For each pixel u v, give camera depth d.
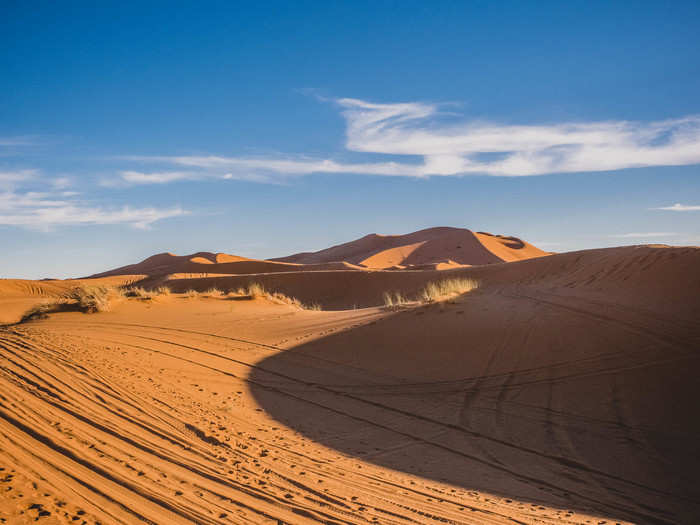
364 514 4.69
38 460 4.69
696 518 5.69
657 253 20.36
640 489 6.48
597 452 7.65
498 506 5.42
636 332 12.23
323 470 6.07
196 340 14.23
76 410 6.66
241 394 9.82
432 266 64.00
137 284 57.44
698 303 13.48
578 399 9.66
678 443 7.86
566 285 19.66
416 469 6.66
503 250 119.12
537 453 7.60
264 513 4.39
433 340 13.59
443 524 4.64
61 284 55.53
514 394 10.12
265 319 17.66
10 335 12.27
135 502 4.19
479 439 8.12
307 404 9.62
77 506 3.90
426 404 9.79
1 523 3.35
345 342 14.09
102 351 11.19
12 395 6.71
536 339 12.77
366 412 9.30
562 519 5.18
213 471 5.38
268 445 6.89
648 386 9.76
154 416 7.17
